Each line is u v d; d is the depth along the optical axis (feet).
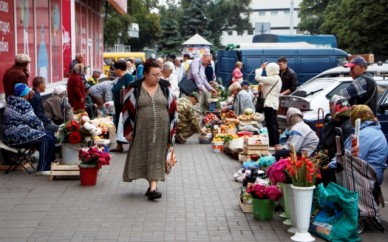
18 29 38.99
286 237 20.88
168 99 26.13
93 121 39.40
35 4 43.96
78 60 46.39
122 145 39.24
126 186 28.71
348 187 21.34
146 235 21.01
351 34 151.12
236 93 48.67
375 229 21.98
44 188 27.96
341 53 71.82
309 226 21.22
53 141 30.83
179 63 65.41
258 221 22.82
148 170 25.75
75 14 63.31
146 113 25.58
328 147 24.41
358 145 21.49
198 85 46.85
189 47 102.94
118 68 38.70
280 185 22.50
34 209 24.30
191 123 44.24
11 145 30.50
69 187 28.27
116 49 172.96
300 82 71.05
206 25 187.52
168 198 26.45
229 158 37.58
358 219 21.18
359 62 29.07
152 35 212.84
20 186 28.27
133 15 154.20
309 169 20.58
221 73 76.69
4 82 31.63
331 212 21.12
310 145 26.66
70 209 24.36
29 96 32.58
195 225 22.27
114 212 23.98
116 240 20.42
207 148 42.06
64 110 36.19
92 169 28.43
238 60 72.13
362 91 28.81
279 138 40.45
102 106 47.67
